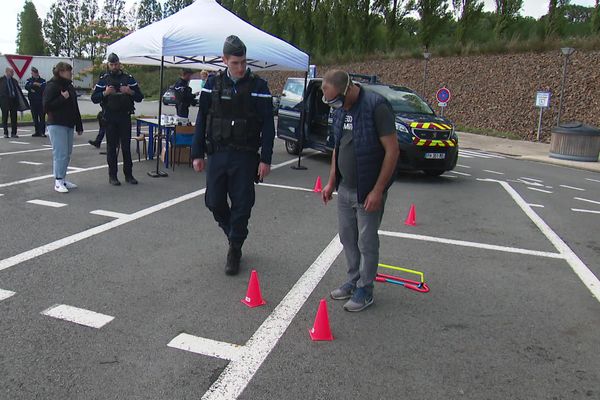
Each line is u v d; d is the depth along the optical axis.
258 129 4.38
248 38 8.40
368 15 32.09
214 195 4.45
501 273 4.79
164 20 8.57
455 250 5.43
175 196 7.20
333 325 3.59
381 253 5.23
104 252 4.83
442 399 2.79
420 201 7.82
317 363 3.08
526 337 3.54
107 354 3.07
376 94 3.58
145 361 3.01
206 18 8.45
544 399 2.82
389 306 3.95
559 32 23.94
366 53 31.70
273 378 2.91
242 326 3.51
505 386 2.93
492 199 8.23
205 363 3.02
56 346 3.13
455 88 23.92
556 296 4.29
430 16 27.98
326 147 10.51
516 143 18.05
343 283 4.35
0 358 2.97
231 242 4.46
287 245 5.32
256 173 4.47
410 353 3.25
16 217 5.81
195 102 10.91
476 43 26.50
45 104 6.79
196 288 4.11
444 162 9.42
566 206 7.96
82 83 35.34
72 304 3.70
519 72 22.28
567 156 14.14
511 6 26.00
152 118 10.77
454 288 4.38
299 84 11.71
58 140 6.94
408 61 28.25
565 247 5.71
